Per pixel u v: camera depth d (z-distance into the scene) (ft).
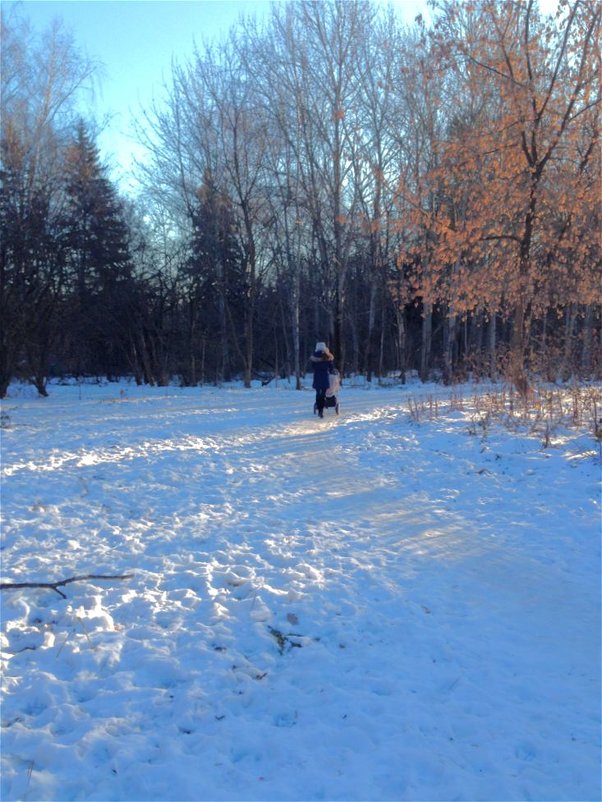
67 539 24.13
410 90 90.22
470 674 15.56
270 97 106.63
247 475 35.96
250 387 113.39
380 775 11.95
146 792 11.30
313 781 11.71
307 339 160.97
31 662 15.29
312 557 22.82
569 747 12.84
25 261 83.66
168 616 17.90
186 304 130.41
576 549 23.71
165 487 32.65
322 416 61.21
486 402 54.13
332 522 27.22
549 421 43.42
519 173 55.83
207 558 22.44
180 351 133.39
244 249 116.88
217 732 12.95
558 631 17.80
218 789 11.41
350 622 18.02
